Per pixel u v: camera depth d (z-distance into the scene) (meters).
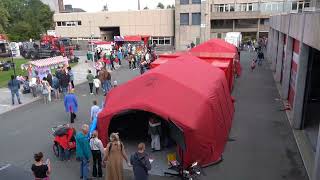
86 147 9.67
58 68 23.11
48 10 76.38
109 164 9.10
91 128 12.02
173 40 59.34
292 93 17.20
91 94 21.28
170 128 11.61
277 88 22.56
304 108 14.00
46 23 75.25
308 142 12.79
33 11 74.38
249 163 11.13
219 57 20.88
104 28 64.12
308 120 15.62
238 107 17.91
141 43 47.97
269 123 15.15
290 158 11.48
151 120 11.58
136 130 13.52
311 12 11.50
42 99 20.12
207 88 12.84
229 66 19.75
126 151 11.92
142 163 8.74
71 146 11.55
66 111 16.20
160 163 10.97
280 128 14.46
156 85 11.55
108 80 21.12
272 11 61.97
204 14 54.59
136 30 60.88
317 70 19.03
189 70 14.34
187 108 10.94
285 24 19.88
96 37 64.00
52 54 41.72
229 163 11.16
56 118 16.30
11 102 19.56
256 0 62.56
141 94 11.32
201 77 14.02
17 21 72.44
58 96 20.45
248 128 14.52
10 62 33.69
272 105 18.20
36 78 21.47
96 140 9.80
